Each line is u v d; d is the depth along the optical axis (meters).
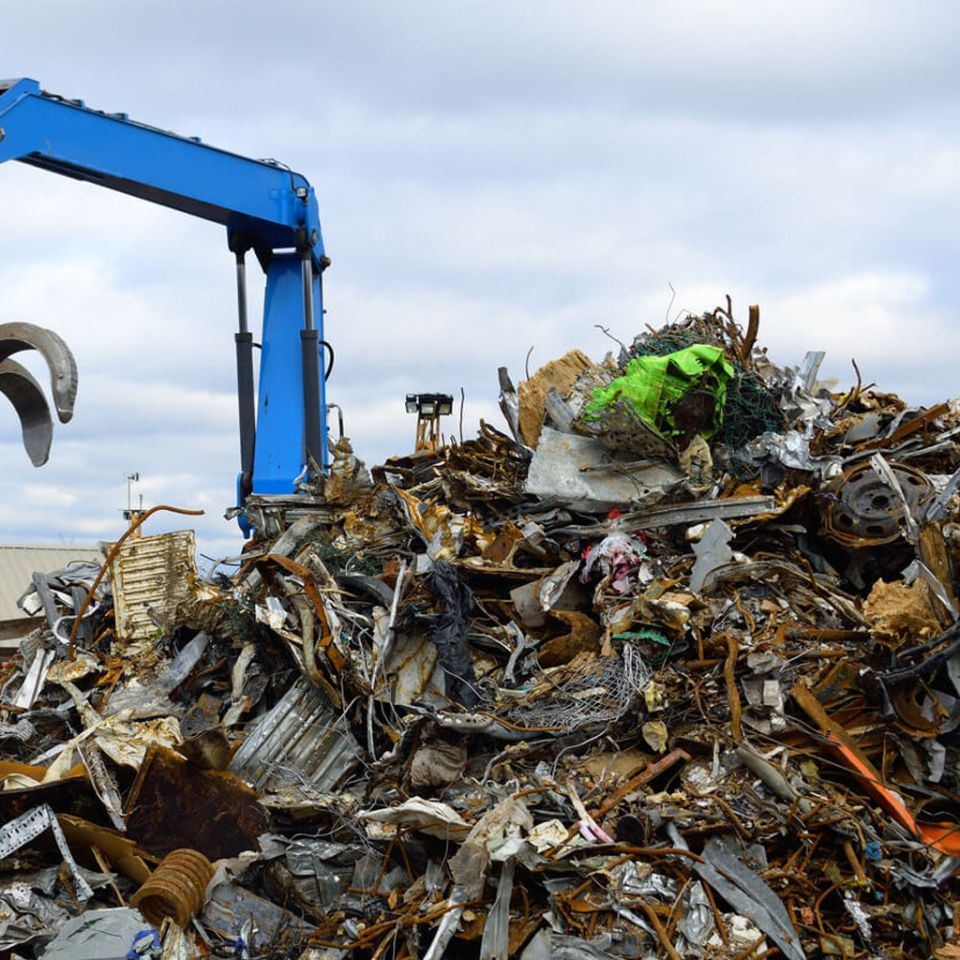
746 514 13.90
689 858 9.88
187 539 15.95
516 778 11.10
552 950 9.23
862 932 9.59
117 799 11.44
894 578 13.91
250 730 13.04
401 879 10.76
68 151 15.79
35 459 13.86
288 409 18.47
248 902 10.56
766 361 17.19
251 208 17.72
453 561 14.16
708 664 11.67
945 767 11.13
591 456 15.27
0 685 16.61
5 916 10.15
